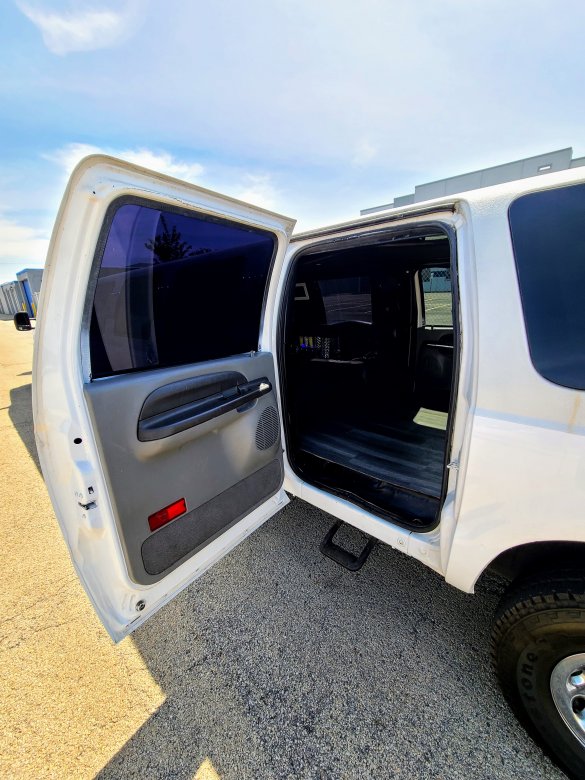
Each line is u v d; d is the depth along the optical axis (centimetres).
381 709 134
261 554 215
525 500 110
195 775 119
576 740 108
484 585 187
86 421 104
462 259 125
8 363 934
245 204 135
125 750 127
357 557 182
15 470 350
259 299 169
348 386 355
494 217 119
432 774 116
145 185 102
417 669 147
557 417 104
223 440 149
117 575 118
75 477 105
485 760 118
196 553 144
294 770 119
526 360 109
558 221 109
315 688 143
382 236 158
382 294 336
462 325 123
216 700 141
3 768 123
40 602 194
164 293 125
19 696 147
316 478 200
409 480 209
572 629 104
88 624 179
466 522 122
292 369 227
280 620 173
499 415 113
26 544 242
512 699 121
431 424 302
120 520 115
